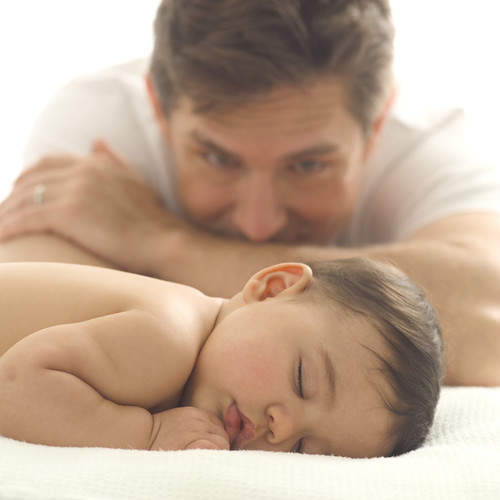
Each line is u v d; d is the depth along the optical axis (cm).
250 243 184
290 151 173
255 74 162
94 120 222
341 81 171
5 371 97
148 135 220
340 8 169
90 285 115
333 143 175
